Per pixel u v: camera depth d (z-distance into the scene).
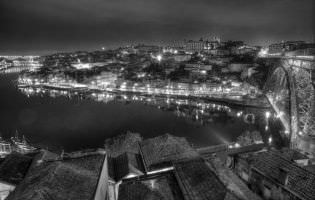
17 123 108.50
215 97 147.25
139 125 103.25
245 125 97.25
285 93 90.81
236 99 135.12
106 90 193.25
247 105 122.88
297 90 65.81
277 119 96.81
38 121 111.62
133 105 144.62
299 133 58.22
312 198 26.72
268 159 36.38
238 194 28.20
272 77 113.00
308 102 62.88
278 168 33.12
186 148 42.34
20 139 86.50
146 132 94.12
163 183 33.06
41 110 133.50
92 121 110.50
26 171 35.25
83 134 92.75
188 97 154.12
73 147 79.38
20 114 124.50
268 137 79.69
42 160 36.69
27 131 96.81
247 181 38.03
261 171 34.31
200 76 189.25
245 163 38.78
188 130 93.69
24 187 25.19
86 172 28.16
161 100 156.62
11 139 84.75
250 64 193.25
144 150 42.66
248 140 64.06
